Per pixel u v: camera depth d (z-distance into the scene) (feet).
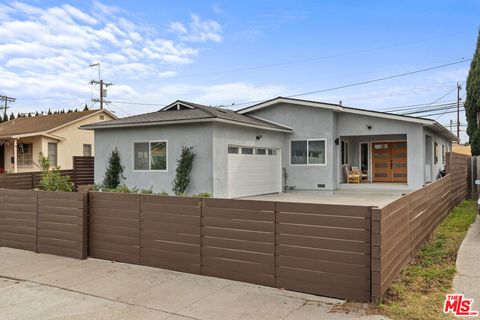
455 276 16.40
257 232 16.29
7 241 24.20
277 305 14.06
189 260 18.06
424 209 22.84
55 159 77.87
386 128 52.06
